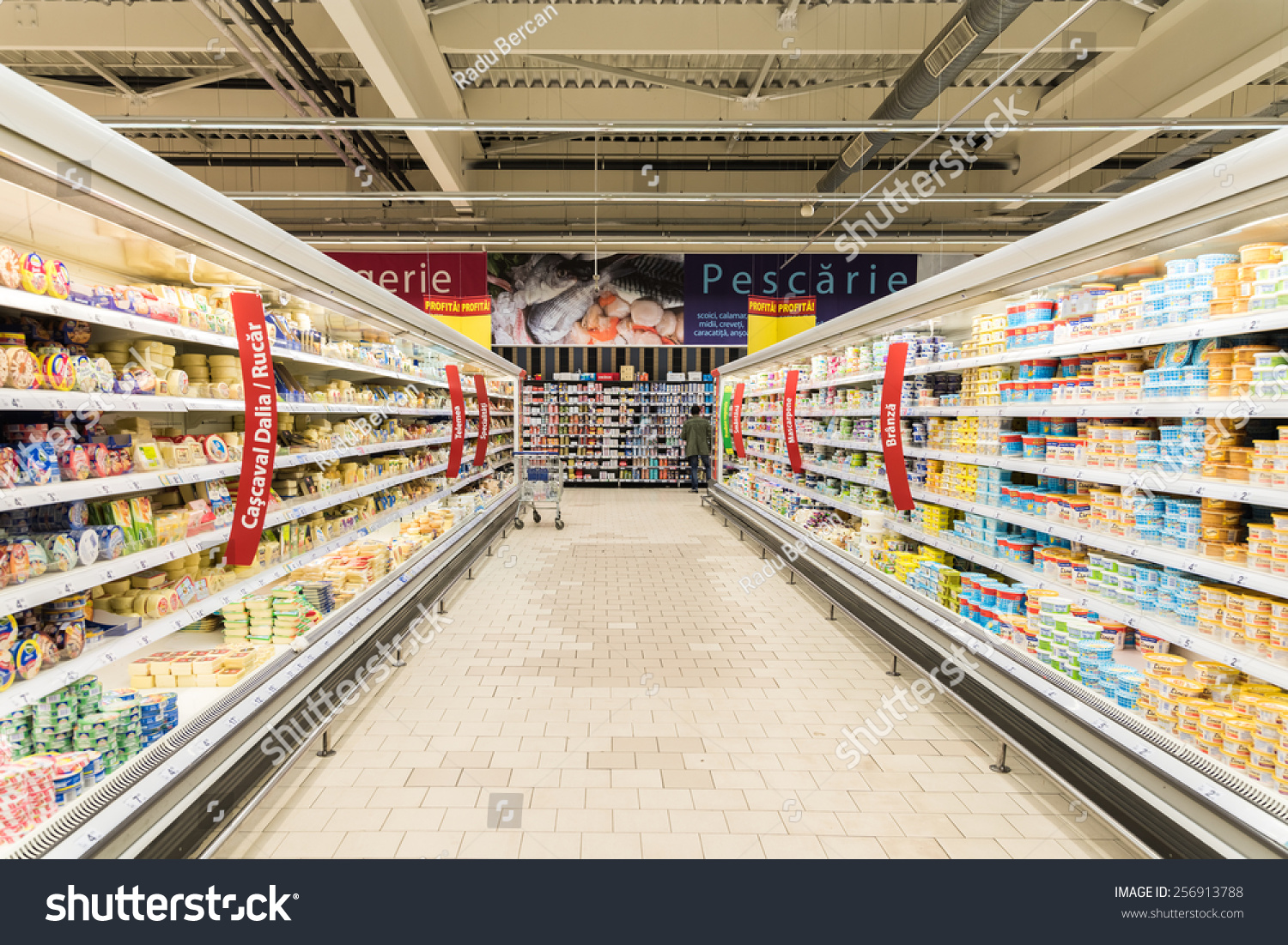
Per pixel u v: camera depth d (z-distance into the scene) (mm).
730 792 2992
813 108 10406
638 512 12406
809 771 3188
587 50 7949
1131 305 2883
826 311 13391
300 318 4000
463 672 4457
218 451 3119
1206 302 2535
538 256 14547
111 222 2191
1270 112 9031
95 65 9172
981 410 3947
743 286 13406
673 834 2678
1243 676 2480
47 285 2111
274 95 10461
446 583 5520
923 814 2834
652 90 10359
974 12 5938
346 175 13508
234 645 3145
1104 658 2869
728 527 10656
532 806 2873
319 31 8352
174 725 2479
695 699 4039
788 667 4590
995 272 3318
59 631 2215
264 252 2844
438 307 13094
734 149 13000
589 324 14656
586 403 16203
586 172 13852
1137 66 8961
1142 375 2896
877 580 4746
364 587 4340
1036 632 3232
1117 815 2410
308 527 4035
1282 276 2205
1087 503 3293
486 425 8344
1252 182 1968
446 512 6723
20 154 1671
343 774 3129
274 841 2615
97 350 2688
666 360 16469
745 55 8781
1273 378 2277
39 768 1898
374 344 5203
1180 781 2172
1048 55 8797
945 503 4527
